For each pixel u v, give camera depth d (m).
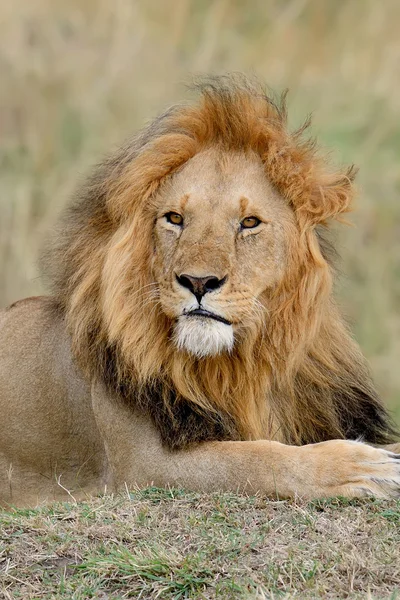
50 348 9.87
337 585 6.90
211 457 8.56
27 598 7.09
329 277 9.02
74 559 7.51
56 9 22.08
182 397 8.81
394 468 8.15
